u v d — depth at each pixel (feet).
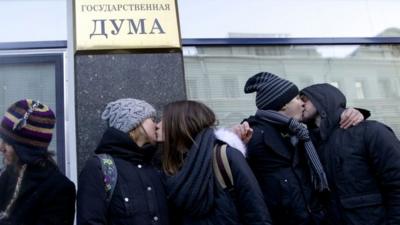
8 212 6.07
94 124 9.50
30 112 6.35
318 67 12.71
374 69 12.92
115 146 6.78
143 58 10.11
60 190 6.29
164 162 6.95
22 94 11.15
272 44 12.58
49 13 11.73
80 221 6.10
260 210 6.34
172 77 10.09
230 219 6.39
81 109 9.55
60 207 6.23
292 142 7.93
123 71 9.95
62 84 11.27
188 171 6.50
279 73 12.50
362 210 7.02
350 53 12.94
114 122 7.10
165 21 10.42
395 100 12.81
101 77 9.83
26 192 6.15
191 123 6.87
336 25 13.03
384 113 12.68
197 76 12.12
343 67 12.80
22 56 11.34
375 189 7.10
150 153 7.08
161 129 7.36
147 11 10.41
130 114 7.04
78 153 9.27
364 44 13.04
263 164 7.90
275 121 7.99
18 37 11.47
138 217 6.33
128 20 10.28
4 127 6.37
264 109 8.36
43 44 11.46
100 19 10.18
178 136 6.85
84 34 10.03
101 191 6.31
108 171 6.47
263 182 7.88
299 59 12.68
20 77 11.22
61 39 11.59
